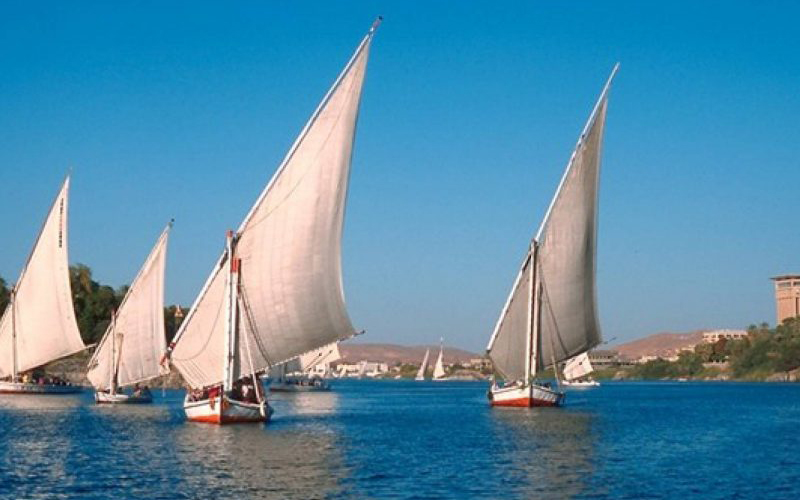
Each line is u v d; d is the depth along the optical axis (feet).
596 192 227.81
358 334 176.14
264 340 170.50
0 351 303.27
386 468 124.36
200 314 173.17
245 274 169.78
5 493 104.63
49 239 290.35
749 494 107.24
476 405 324.39
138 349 266.16
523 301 229.66
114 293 500.33
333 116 168.45
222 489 107.04
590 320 233.55
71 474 117.91
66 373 426.92
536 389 238.89
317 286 171.22
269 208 168.35
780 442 168.45
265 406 187.32
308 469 122.52
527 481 114.11
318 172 168.96
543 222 225.15
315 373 545.03
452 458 136.05
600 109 223.51
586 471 123.34
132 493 104.53
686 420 230.48
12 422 201.05
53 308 292.20
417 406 312.50
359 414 254.88
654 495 105.40
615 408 289.94
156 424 191.93
